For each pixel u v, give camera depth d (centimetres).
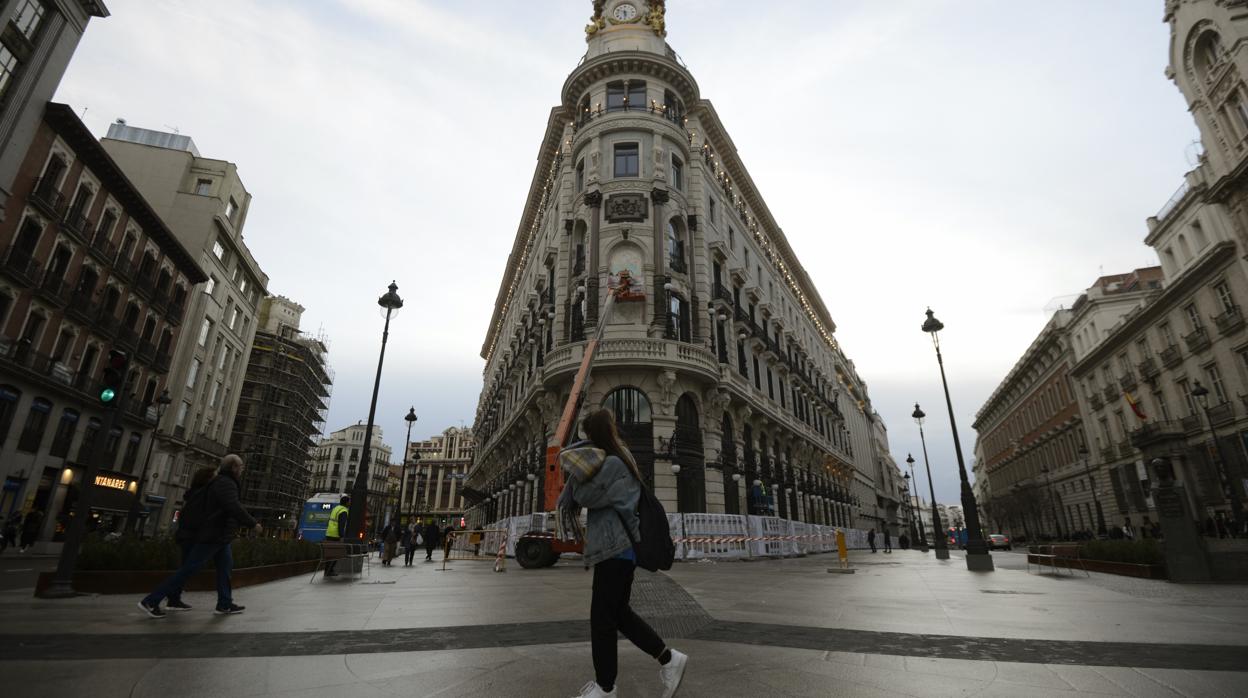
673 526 1984
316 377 7294
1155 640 430
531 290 3759
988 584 972
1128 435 4003
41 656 357
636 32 3197
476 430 6144
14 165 2402
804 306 5034
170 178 4300
